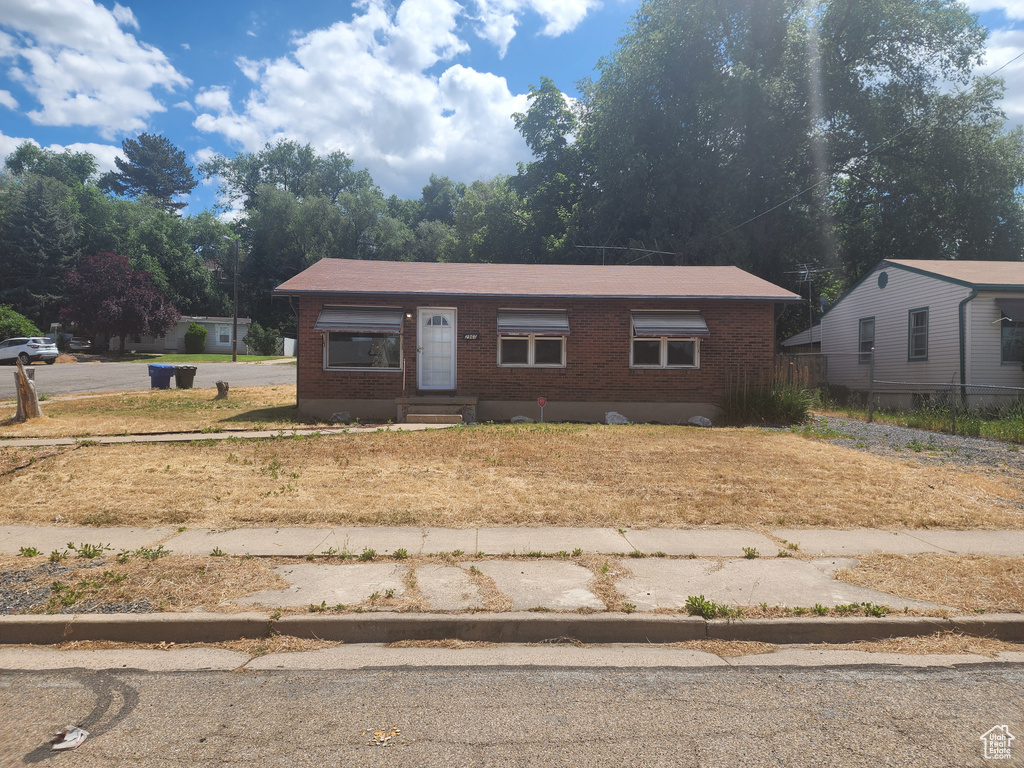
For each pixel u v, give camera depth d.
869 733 3.26
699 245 31.23
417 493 7.94
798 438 12.28
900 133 30.53
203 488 8.14
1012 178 31.56
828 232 32.88
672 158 32.53
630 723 3.35
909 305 20.30
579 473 8.98
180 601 4.75
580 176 42.00
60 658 4.13
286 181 75.00
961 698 3.65
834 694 3.69
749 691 3.72
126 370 29.39
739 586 5.15
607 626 4.47
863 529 6.81
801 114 31.69
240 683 3.80
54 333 46.38
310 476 8.78
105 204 61.09
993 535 6.62
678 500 7.74
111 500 7.59
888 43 32.97
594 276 17.34
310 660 4.12
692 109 32.41
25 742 3.15
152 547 6.04
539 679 3.88
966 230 32.00
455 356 15.36
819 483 8.56
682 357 15.66
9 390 20.47
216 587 5.02
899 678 3.91
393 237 63.06
